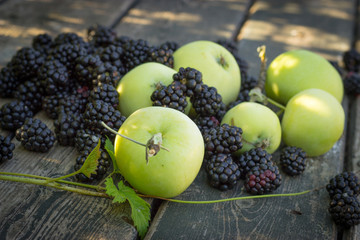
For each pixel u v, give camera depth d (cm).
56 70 49
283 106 54
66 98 49
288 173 47
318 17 75
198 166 43
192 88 47
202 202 43
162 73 48
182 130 42
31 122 47
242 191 45
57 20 68
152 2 75
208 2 76
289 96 53
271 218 43
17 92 51
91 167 42
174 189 42
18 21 67
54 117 50
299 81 53
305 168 48
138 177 42
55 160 46
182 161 41
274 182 45
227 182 44
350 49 67
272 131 47
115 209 42
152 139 38
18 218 41
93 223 41
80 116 47
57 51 50
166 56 50
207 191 45
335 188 45
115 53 51
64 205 42
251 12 77
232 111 48
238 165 46
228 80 51
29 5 71
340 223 43
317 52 66
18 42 62
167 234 41
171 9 73
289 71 53
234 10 74
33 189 43
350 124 56
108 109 45
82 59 49
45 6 71
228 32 68
